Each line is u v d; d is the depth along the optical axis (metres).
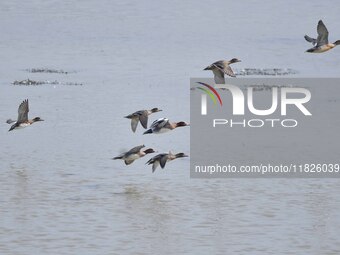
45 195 29.89
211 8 102.75
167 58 70.06
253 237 25.83
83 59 69.00
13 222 26.89
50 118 44.25
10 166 34.03
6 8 99.44
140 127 41.94
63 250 24.50
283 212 28.27
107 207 28.59
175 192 30.52
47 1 104.62
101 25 90.06
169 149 37.47
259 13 100.00
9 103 48.56
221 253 24.42
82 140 39.03
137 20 93.81
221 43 79.62
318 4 105.44
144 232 26.11
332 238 25.80
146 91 53.94
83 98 50.66
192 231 26.34
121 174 32.91
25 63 66.69
